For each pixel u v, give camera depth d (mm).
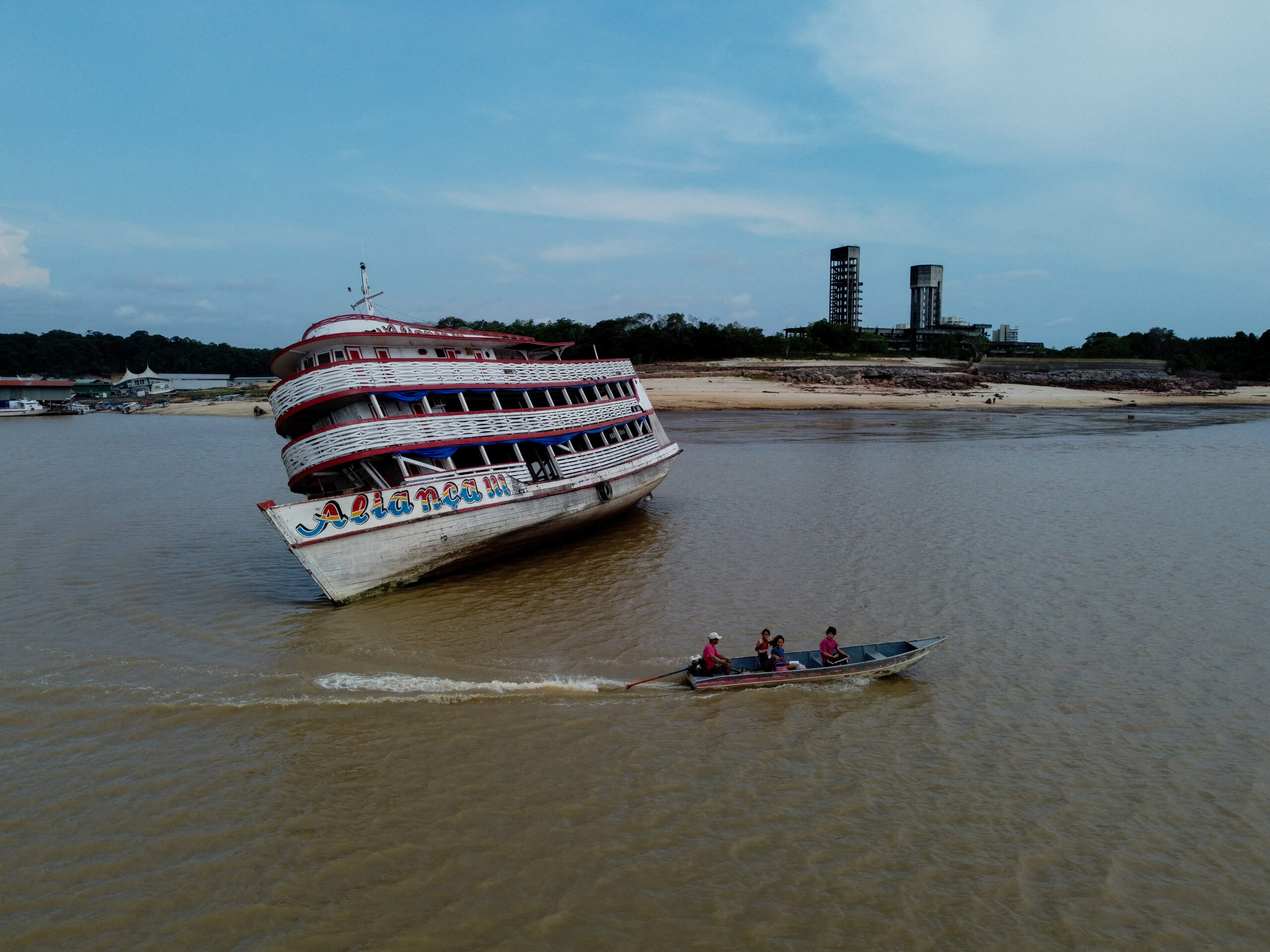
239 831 11734
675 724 15055
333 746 14188
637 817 12078
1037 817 12219
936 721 15305
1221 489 39969
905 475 44969
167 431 85625
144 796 12656
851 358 141000
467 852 11227
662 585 23797
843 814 12227
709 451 56125
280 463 55062
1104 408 94312
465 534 23750
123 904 10188
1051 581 24156
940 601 22297
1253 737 14758
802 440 62875
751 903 10227
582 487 28031
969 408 91938
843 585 23734
